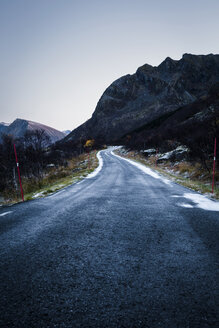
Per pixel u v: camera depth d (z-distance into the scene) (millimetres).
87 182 12203
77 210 5258
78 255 2613
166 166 22594
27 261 2443
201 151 14359
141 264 2355
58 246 2924
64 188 9914
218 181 10500
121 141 110625
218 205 5816
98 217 4559
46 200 6797
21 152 29781
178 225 3920
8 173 23562
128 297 1732
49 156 42188
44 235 3406
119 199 6789
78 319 1464
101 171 19859
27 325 1401
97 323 1423
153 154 34375
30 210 5324
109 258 2516
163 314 1520
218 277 2080
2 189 20750
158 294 1778
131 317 1486
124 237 3279
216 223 4055
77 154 58906
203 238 3219
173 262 2406
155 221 4211
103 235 3383
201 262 2408
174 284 1937
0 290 1842
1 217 4633
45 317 1488
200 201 6410
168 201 6422
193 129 23953
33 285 1923
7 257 2559
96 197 7211
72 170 26000
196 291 1826
